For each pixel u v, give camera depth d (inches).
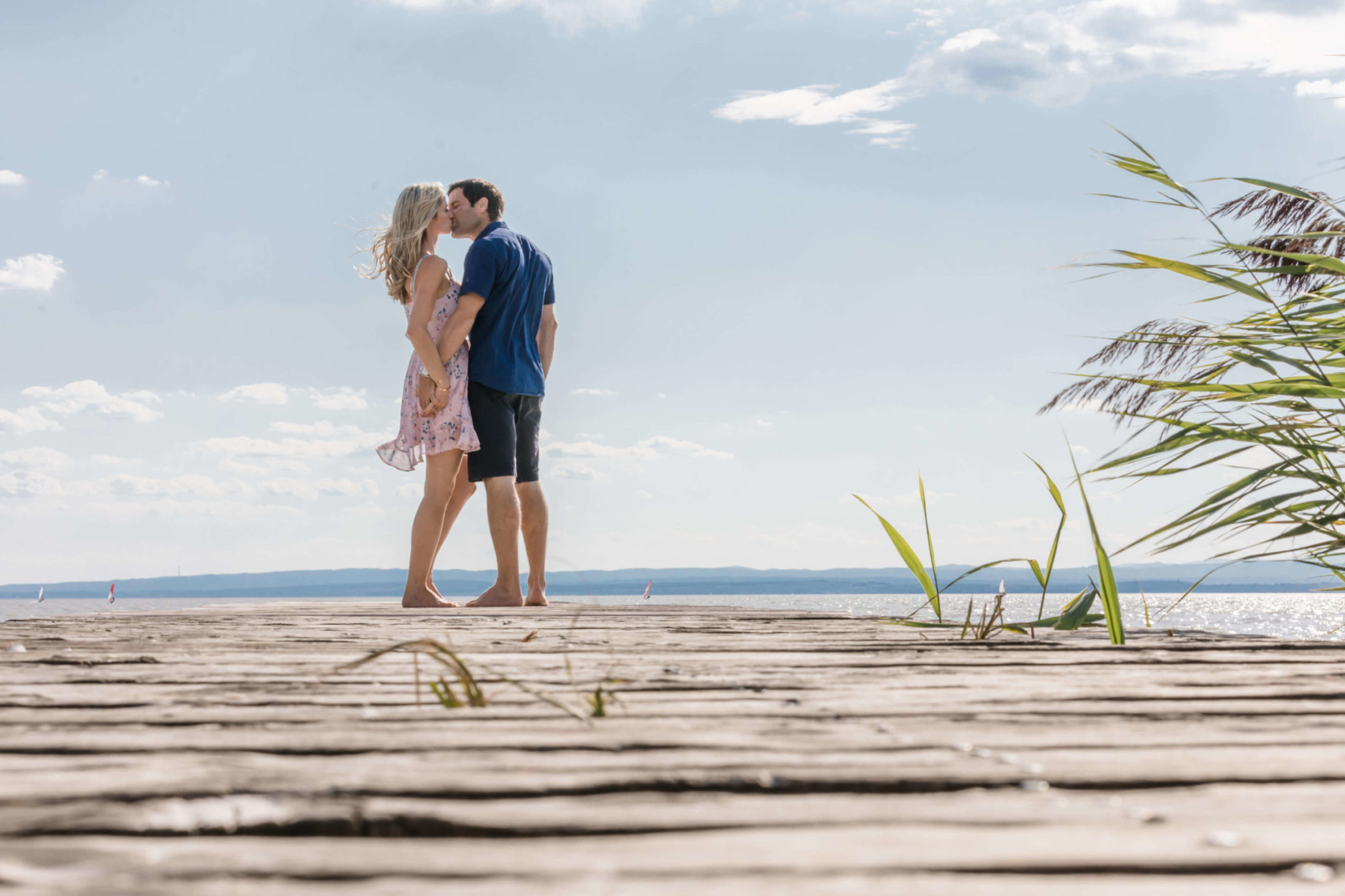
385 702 53.8
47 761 37.2
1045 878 24.3
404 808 30.0
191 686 60.4
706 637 100.4
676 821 29.4
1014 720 47.6
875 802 32.0
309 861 25.2
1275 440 106.1
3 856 25.2
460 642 92.7
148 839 27.4
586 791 33.0
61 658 75.1
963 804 31.7
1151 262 114.9
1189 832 28.2
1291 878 24.3
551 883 23.5
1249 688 58.7
